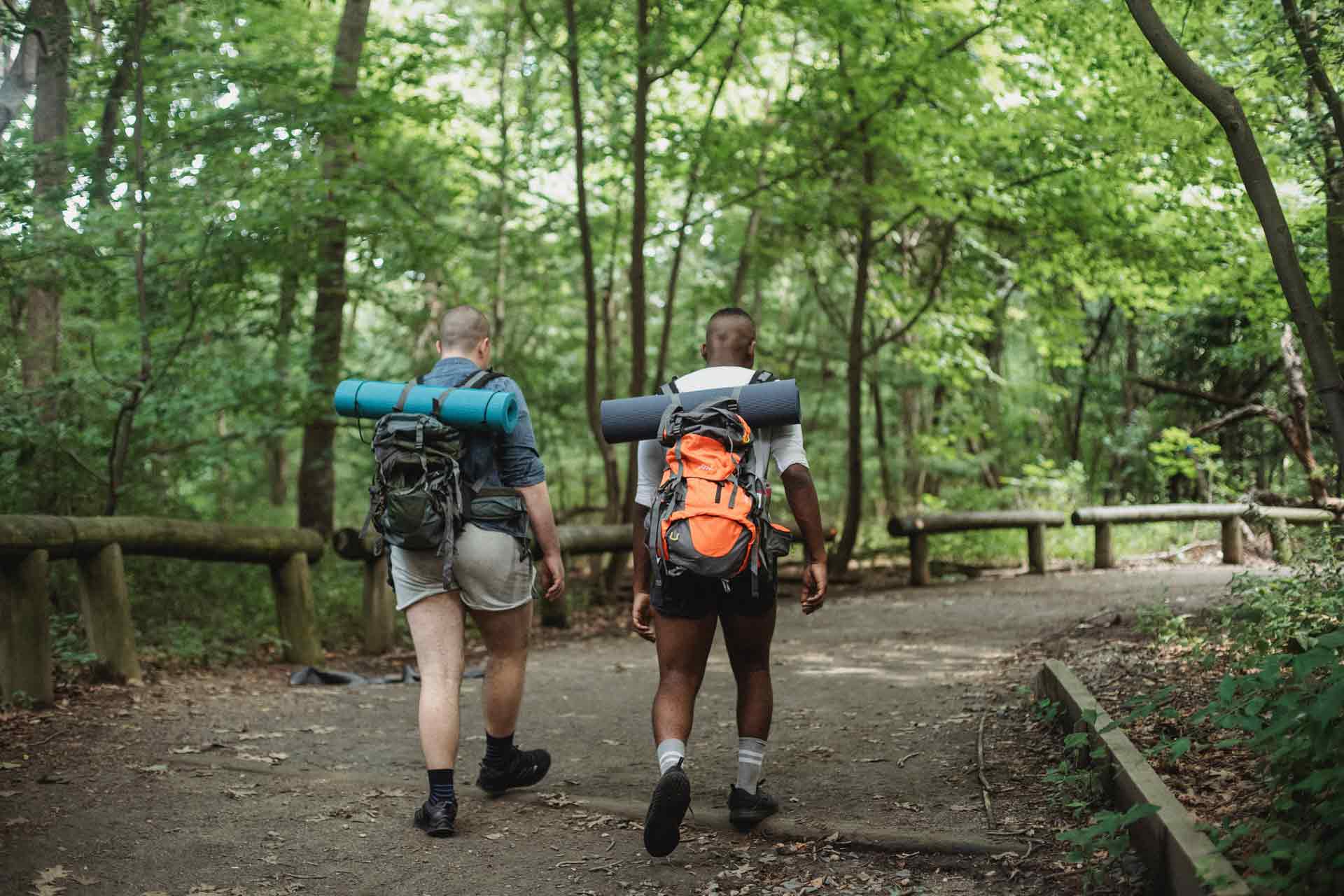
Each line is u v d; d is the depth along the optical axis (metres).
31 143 7.11
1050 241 12.47
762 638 3.75
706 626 3.59
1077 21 9.69
